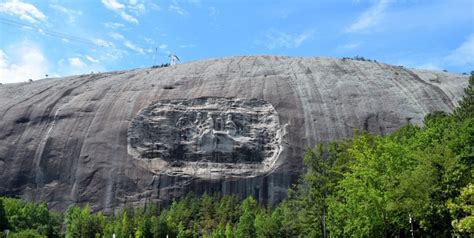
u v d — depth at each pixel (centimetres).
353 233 3153
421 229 2934
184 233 5766
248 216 5500
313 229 4144
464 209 2350
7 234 4494
